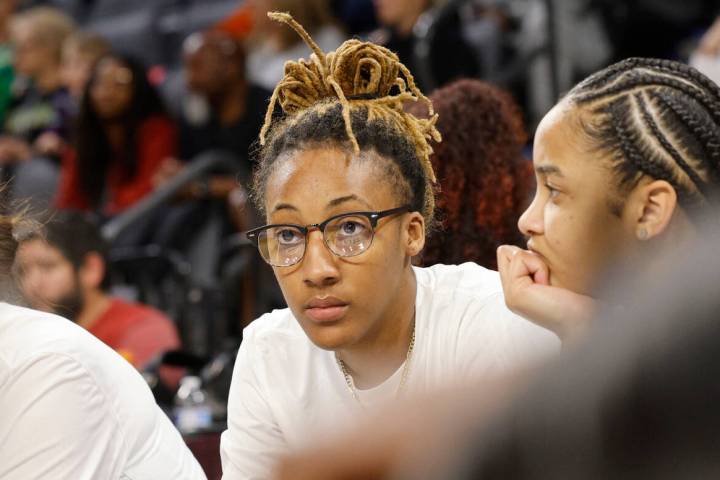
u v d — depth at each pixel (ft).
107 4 55.42
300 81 12.14
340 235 11.25
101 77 37.19
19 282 14.43
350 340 11.42
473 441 2.94
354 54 11.90
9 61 47.14
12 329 13.03
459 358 12.30
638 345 2.91
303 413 12.86
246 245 29.86
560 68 31.19
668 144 10.00
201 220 33.86
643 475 2.87
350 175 11.23
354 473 3.02
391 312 12.10
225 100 35.81
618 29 34.45
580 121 10.32
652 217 10.12
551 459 2.88
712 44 29.27
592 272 10.43
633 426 2.88
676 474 2.86
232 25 43.65
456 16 33.55
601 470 2.87
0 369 12.60
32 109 44.91
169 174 36.04
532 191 17.63
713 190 10.06
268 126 11.95
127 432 13.38
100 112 37.47
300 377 12.87
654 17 34.50
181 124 37.52
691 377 2.87
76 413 12.64
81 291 26.37
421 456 2.99
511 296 10.87
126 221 32.81
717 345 2.87
